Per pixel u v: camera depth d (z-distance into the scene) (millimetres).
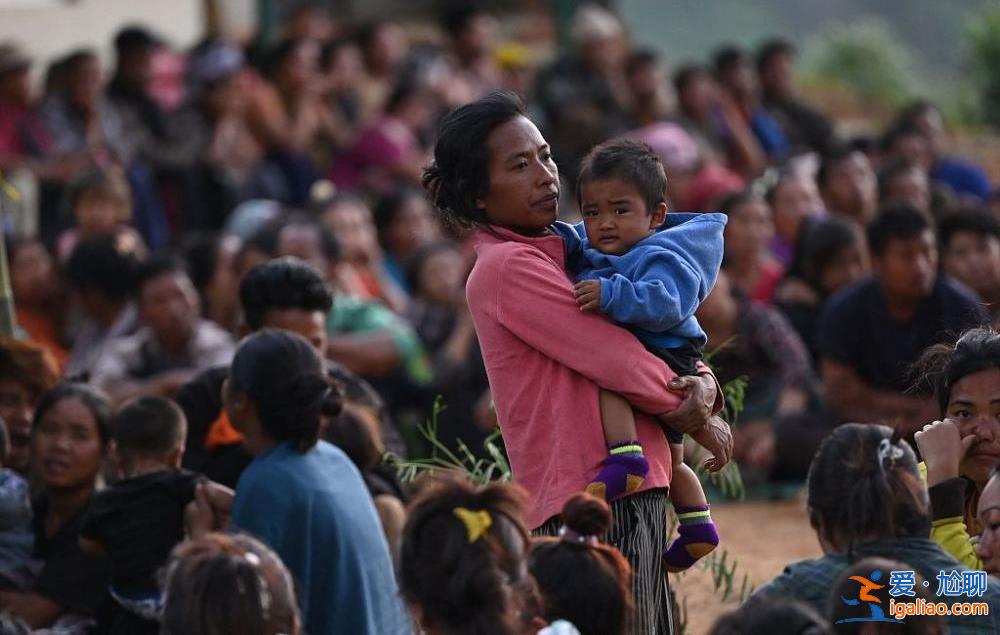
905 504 7859
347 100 28016
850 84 42469
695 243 7883
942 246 17062
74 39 27984
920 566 7820
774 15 85750
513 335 7945
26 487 11523
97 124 22594
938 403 9609
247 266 16906
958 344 9352
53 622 10898
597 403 7754
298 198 24688
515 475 8000
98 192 18781
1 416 12211
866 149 27156
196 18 31172
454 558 6914
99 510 10375
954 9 84438
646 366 7688
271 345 9484
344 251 18109
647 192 7922
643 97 28406
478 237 8148
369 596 9453
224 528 10031
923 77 66062
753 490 16766
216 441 11281
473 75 31062
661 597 8164
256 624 7102
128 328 16219
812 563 8008
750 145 28469
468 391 16953
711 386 7957
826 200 21828
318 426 9484
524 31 38750
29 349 12352
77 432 11367
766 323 16766
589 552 7180
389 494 11266
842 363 16047
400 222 21078
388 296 19391
